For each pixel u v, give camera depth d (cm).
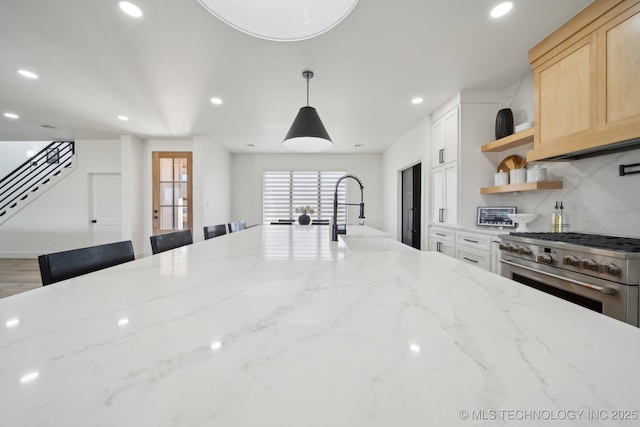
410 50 226
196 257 117
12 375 35
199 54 231
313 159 646
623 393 32
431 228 362
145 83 285
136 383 34
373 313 56
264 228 292
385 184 611
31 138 529
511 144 264
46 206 538
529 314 56
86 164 539
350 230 315
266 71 259
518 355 40
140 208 526
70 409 29
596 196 203
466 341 45
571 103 181
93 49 224
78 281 79
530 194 265
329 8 91
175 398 31
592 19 165
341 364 38
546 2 174
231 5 89
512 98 287
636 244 151
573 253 155
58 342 43
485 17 187
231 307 59
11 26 197
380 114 380
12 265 466
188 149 532
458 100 308
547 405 30
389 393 32
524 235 203
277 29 97
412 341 44
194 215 502
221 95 315
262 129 456
